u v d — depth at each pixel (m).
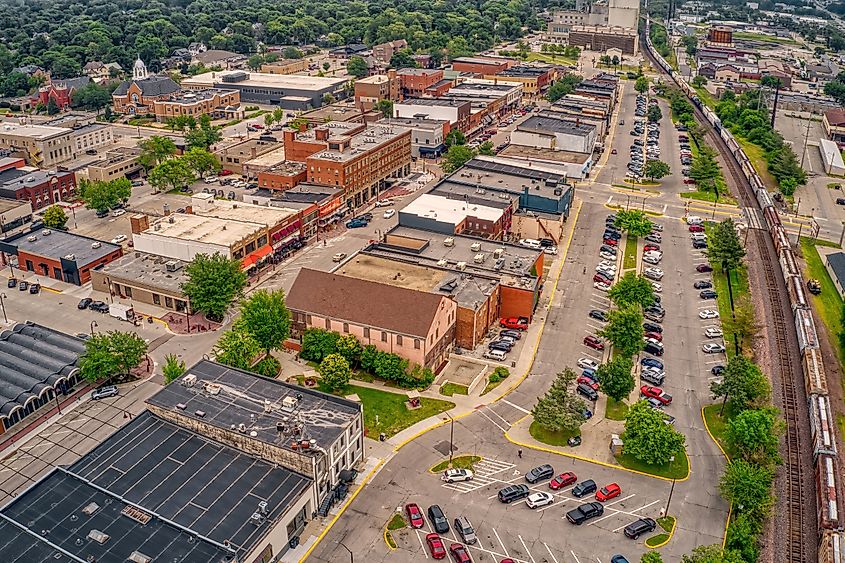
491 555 86.88
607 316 133.62
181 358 128.38
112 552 78.38
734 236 166.62
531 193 191.25
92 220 195.00
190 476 90.75
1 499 94.75
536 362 128.88
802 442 110.12
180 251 157.62
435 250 155.62
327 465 93.00
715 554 81.12
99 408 115.00
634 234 182.88
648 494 97.50
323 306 126.81
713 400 118.81
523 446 106.62
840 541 86.38
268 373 119.69
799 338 136.62
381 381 122.00
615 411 115.44
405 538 89.38
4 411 108.75
